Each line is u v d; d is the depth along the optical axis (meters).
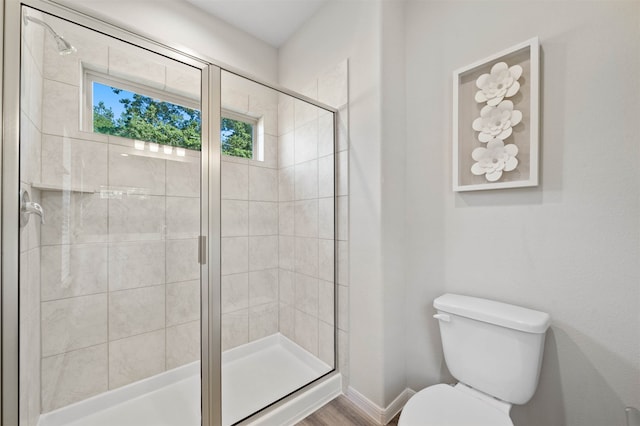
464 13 1.35
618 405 0.95
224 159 1.66
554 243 1.08
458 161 1.34
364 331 1.54
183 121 1.42
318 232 1.80
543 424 1.10
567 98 1.05
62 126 1.30
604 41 0.97
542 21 1.11
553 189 1.08
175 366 1.63
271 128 1.84
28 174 1.04
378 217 1.46
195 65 1.35
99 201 1.43
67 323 1.34
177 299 1.62
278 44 2.28
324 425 1.43
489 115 1.23
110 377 1.46
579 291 1.02
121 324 1.50
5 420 0.89
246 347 1.82
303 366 1.86
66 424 1.33
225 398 1.53
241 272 1.80
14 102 0.90
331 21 1.77
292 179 1.92
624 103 0.93
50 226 1.28
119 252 1.49
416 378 1.53
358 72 1.57
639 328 0.91
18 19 0.90
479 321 1.11
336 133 1.70
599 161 0.98
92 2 1.50
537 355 0.99
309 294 1.86
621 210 0.94
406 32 1.59
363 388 1.54
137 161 1.52
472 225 1.31
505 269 1.21
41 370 1.24
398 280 1.53
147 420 1.43
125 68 1.35
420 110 1.53
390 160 1.49
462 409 0.99
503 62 1.20
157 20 1.71
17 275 0.91
